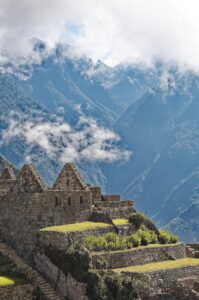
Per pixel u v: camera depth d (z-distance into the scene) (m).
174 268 69.00
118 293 62.97
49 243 66.88
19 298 60.84
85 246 66.56
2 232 72.75
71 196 74.25
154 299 63.97
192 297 65.62
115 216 81.50
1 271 64.44
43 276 66.69
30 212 70.44
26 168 73.31
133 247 72.81
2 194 74.25
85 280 63.09
